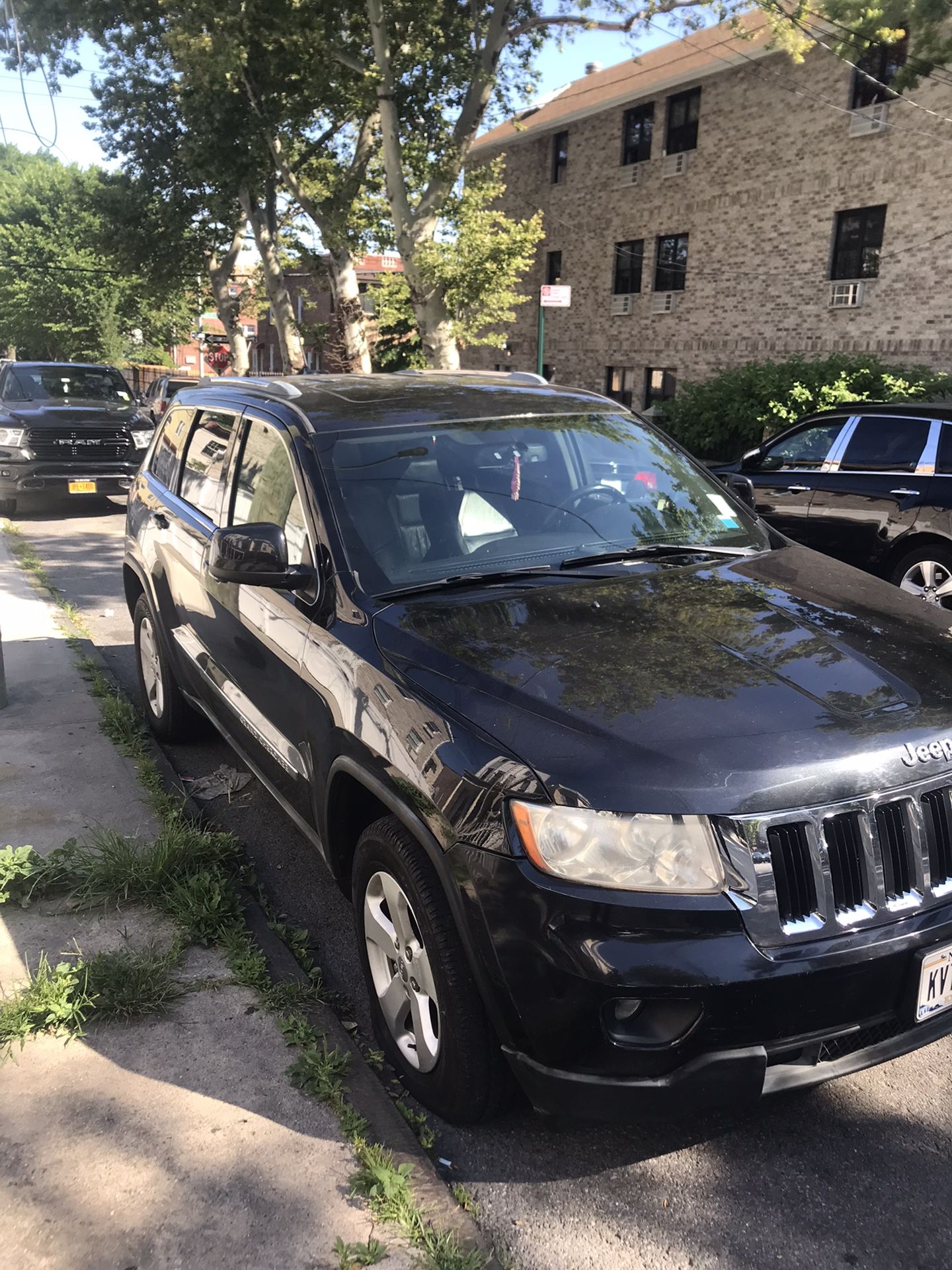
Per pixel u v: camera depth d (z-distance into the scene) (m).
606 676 2.59
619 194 26.56
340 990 3.34
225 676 4.15
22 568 10.27
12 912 3.65
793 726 2.39
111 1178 2.42
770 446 9.19
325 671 3.07
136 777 4.84
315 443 3.59
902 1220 2.38
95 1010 3.05
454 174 19.84
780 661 2.67
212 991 3.20
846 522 8.35
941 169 18.80
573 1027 2.23
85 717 5.70
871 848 2.32
